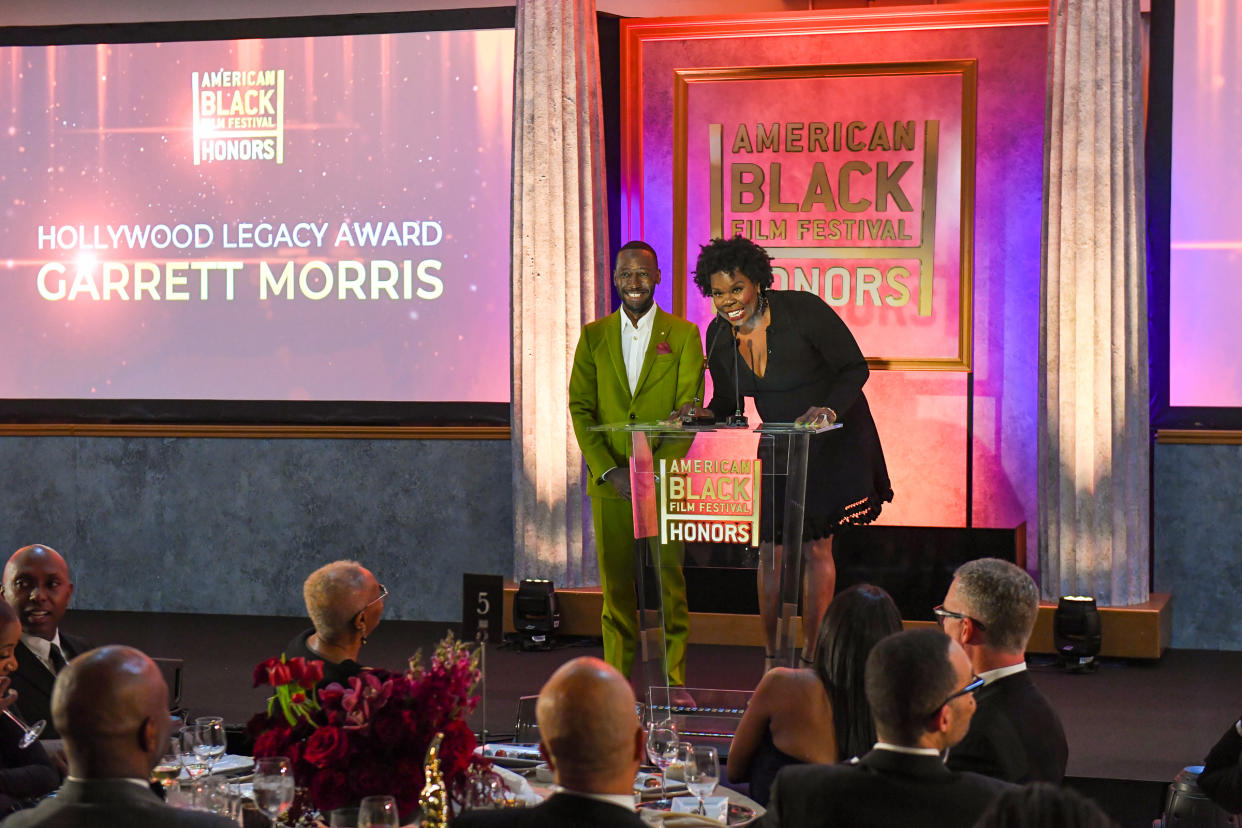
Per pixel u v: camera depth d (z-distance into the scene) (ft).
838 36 64.44
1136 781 39.73
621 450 45.03
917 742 19.90
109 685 18.80
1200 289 59.98
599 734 18.17
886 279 64.28
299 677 22.22
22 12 70.28
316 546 68.44
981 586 24.66
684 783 26.14
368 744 21.54
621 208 66.64
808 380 43.80
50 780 27.94
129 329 69.51
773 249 65.31
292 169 67.92
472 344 66.74
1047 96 58.54
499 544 66.80
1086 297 57.00
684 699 38.78
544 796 25.61
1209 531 59.98
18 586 33.47
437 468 67.21
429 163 66.74
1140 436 57.82
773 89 64.90
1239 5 59.00
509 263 65.87
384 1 67.21
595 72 63.46
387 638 62.95
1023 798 13.34
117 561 70.08
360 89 67.21
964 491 64.08
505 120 65.98
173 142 68.85
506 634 62.69
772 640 36.50
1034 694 24.61
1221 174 59.57
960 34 63.21
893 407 64.64
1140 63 57.93
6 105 70.03
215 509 69.10
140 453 69.62
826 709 27.81
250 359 68.59
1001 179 63.36
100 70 69.21
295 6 68.08
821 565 44.09
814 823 19.95
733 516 36.91
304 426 68.03
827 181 64.59
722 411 44.09
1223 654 58.80
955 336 63.62
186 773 26.66
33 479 70.54
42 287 70.23
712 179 65.57
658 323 45.06
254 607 69.05
